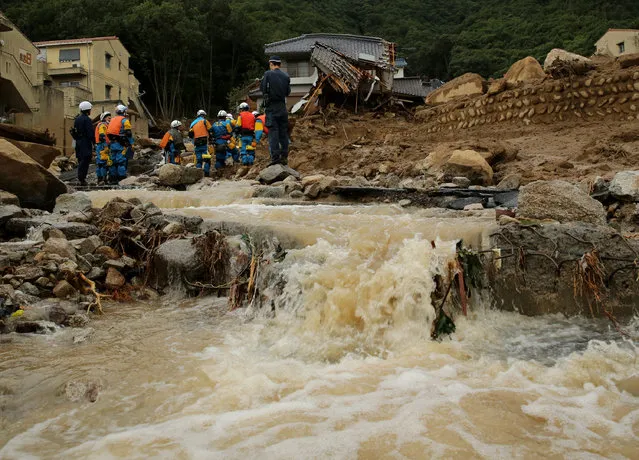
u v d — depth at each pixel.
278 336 4.58
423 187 9.01
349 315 4.74
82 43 40.94
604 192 6.72
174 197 9.80
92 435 2.92
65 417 3.12
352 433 2.79
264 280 5.34
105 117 15.05
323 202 9.11
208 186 12.03
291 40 36.50
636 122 14.82
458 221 6.38
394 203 8.75
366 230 6.11
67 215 7.33
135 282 6.21
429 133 19.97
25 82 29.92
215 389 3.46
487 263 5.08
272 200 9.20
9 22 29.28
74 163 21.02
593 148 11.69
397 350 4.29
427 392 3.31
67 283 5.47
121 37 53.09
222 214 7.54
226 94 60.31
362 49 28.67
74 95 35.19
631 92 15.31
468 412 3.02
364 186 9.80
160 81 57.31
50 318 4.83
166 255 6.08
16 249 5.95
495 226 5.56
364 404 3.15
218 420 3.01
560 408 3.06
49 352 4.14
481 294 4.94
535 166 10.98
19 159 8.20
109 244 6.57
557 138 14.73
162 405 3.24
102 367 3.81
